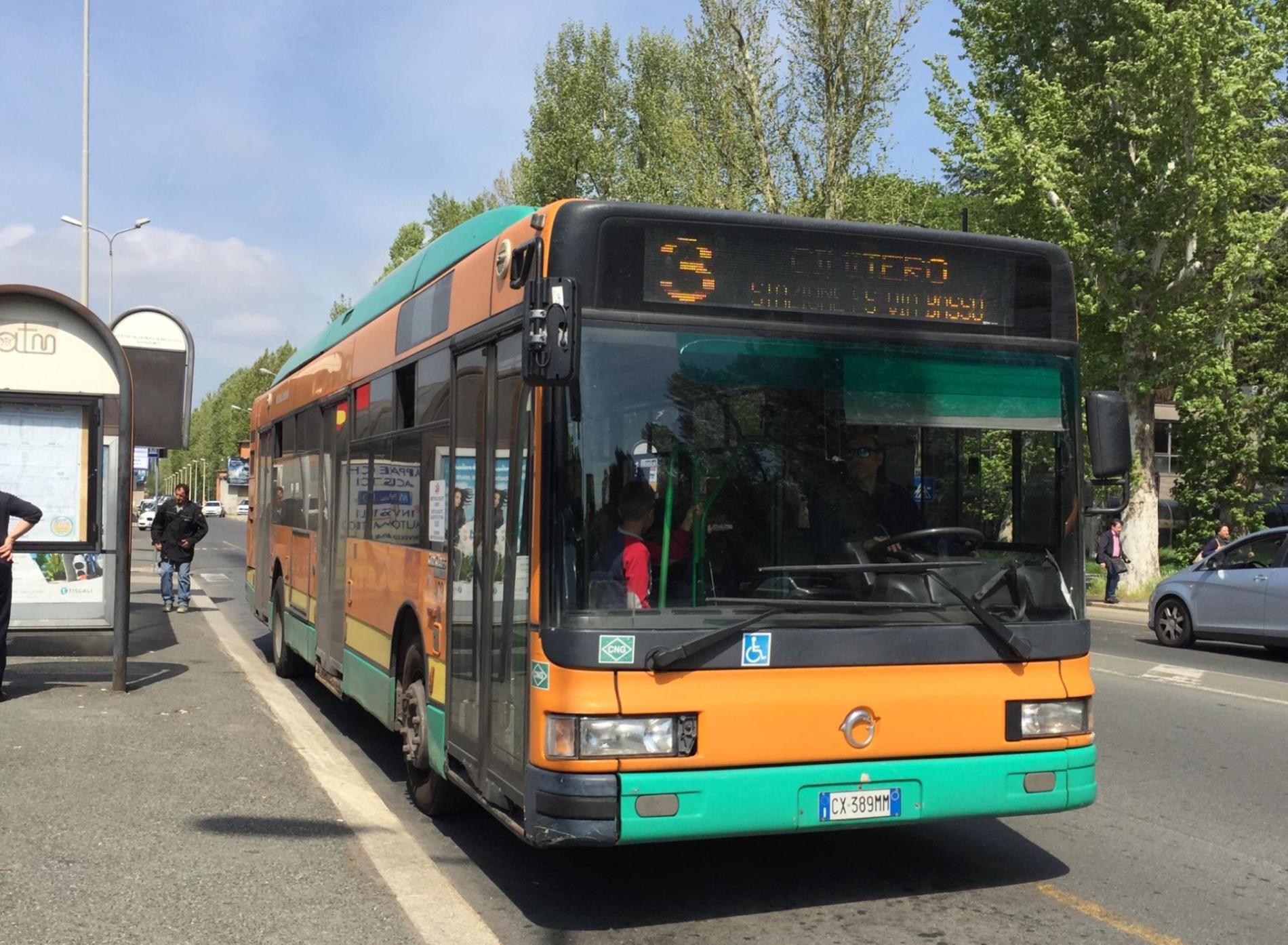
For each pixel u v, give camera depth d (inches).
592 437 194.9
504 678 212.4
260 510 563.8
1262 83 936.3
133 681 455.2
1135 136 973.8
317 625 405.4
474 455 238.2
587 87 1651.1
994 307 221.5
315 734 360.5
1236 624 636.7
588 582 191.0
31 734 346.0
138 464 1732.3
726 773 190.9
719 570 197.3
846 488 206.7
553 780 187.6
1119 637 741.3
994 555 213.8
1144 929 207.8
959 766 204.1
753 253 207.6
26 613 496.4
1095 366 1019.9
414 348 294.0
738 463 201.2
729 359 203.9
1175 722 414.3
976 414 216.4
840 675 198.2
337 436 382.6
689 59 1079.6
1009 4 1051.3
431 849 252.5
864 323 212.5
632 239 201.6
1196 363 996.6
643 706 187.6
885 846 258.4
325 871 228.2
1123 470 222.2
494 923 207.0
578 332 187.9
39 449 497.7
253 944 191.2
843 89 995.9
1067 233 971.3
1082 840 266.5
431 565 265.7
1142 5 919.0
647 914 211.9
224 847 242.4
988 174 1050.1
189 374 729.6
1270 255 1061.8
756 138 1032.8
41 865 228.7
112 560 505.0
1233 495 1211.9
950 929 205.6
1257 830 276.1
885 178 1021.8
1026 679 210.7
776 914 212.2
